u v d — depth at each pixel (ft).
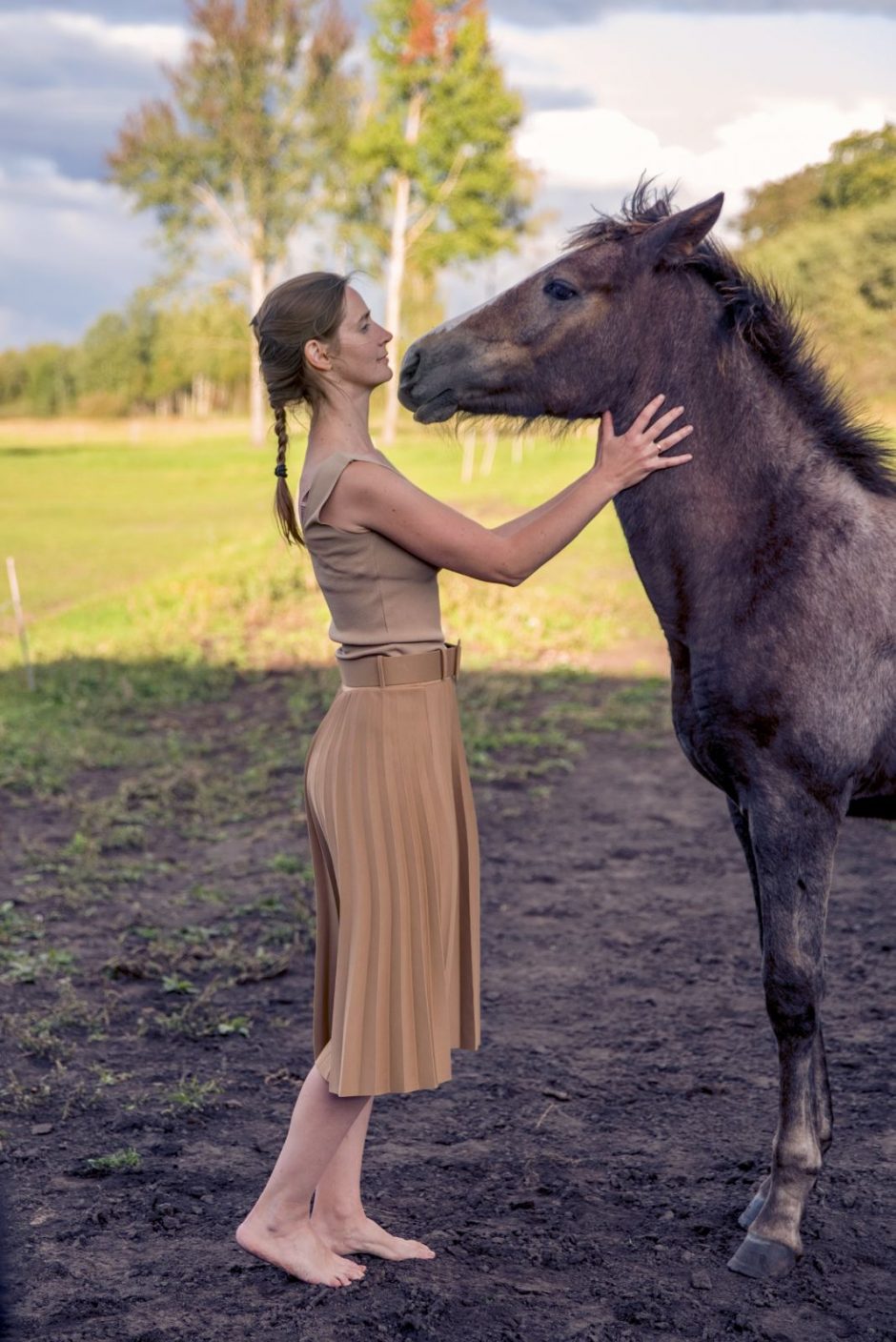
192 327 182.80
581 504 8.55
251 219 156.66
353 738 8.30
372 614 8.32
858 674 9.12
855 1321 8.52
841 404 9.80
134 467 126.31
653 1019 14.05
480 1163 10.77
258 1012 14.33
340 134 154.40
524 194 146.92
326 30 154.81
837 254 119.14
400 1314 8.38
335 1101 8.48
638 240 9.37
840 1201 10.09
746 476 9.39
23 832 21.59
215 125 153.79
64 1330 8.25
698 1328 8.38
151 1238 9.49
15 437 201.26
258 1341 8.12
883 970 15.23
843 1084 12.26
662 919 17.38
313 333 8.32
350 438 8.56
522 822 22.16
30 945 16.37
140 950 16.08
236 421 247.70
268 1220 8.78
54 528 72.79
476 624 40.22
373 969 8.25
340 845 8.27
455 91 141.18
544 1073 12.67
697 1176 10.52
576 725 28.91
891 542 9.36
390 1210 9.93
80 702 31.37
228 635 40.32
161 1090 12.23
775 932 9.21
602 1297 8.71
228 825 22.25
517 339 9.39
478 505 71.31
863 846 20.44
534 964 15.84
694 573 9.44
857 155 147.64
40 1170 10.60
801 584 9.14
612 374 9.43
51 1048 13.08
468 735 27.32
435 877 8.33
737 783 9.51
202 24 152.56
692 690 9.56
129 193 156.04
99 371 299.58
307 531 8.39
